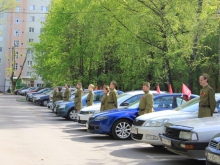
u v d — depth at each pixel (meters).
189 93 14.20
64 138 12.30
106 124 11.85
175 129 7.85
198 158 7.32
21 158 8.54
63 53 39.25
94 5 27.80
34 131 14.01
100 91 19.05
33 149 9.84
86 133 13.83
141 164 8.22
